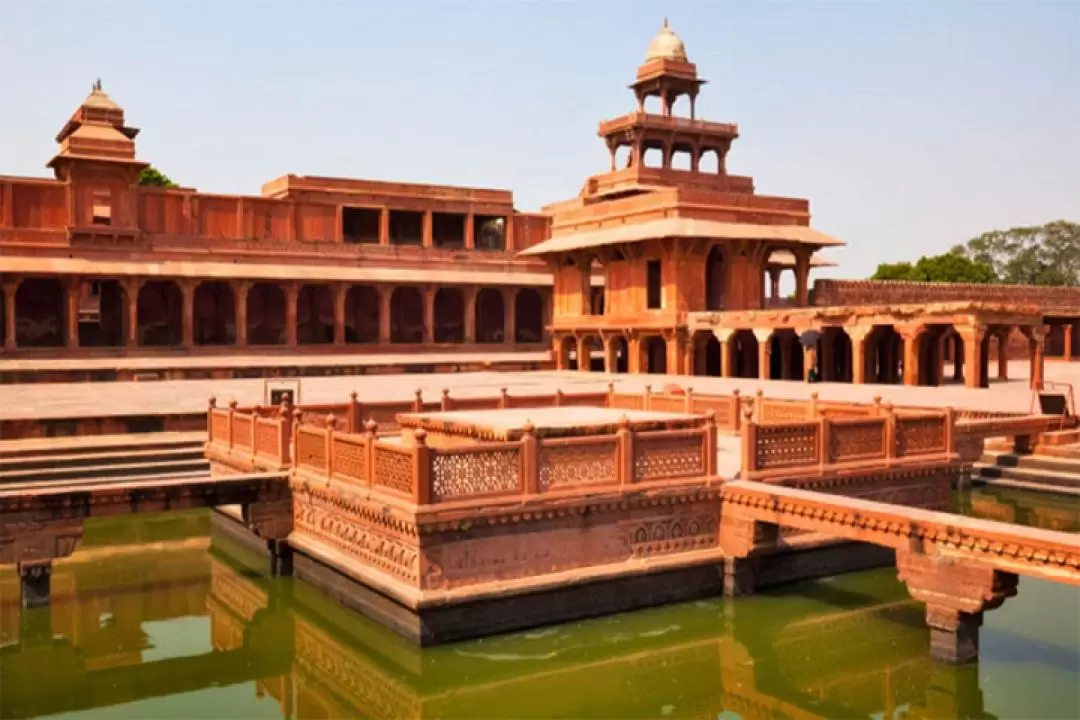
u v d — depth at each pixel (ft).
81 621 47.24
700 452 45.27
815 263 175.22
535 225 185.88
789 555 47.14
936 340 114.01
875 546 50.42
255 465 55.16
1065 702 34.19
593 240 141.49
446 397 67.15
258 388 116.37
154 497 47.16
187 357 144.05
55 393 105.40
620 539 42.88
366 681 40.40
